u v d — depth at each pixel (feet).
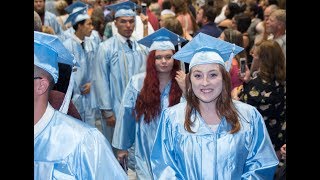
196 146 11.21
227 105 11.27
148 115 15.53
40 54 8.61
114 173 8.67
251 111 11.51
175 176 11.23
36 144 8.45
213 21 22.97
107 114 20.88
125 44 20.94
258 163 11.27
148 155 15.84
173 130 11.46
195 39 11.84
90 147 8.60
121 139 16.51
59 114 8.77
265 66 15.46
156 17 29.04
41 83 8.55
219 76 11.17
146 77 15.49
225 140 11.18
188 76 11.40
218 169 11.14
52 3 31.99
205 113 11.36
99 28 27.12
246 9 29.19
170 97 15.39
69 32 23.17
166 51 15.28
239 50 11.83
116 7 20.83
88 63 22.31
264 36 24.04
